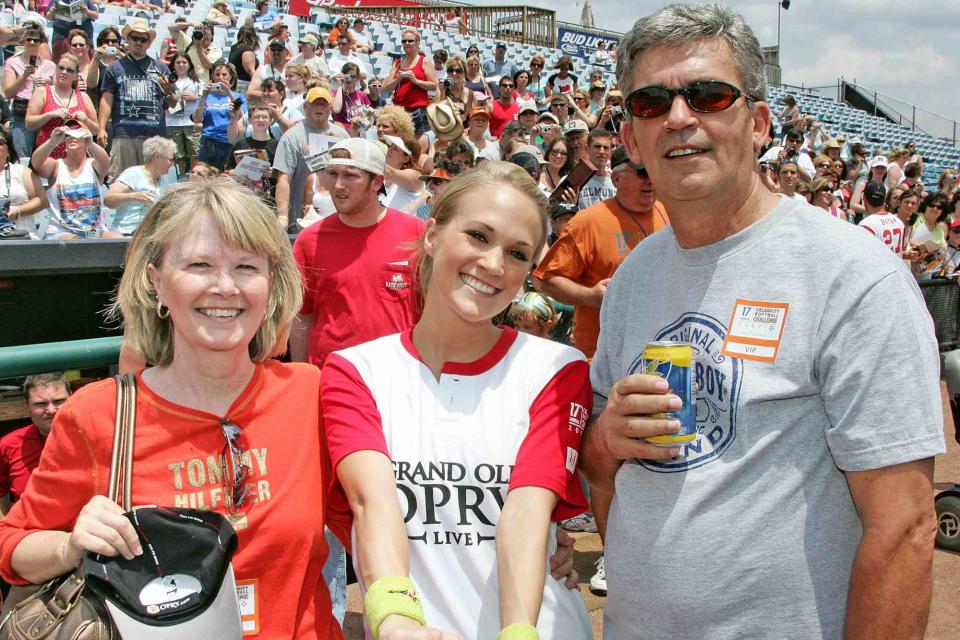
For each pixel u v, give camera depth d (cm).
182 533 161
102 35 945
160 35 1429
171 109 953
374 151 385
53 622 157
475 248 182
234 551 162
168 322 192
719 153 175
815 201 912
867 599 160
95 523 158
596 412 210
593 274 436
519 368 189
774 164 1013
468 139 975
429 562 176
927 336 162
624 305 207
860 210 1293
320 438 191
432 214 194
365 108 1107
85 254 323
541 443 180
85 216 634
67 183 629
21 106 811
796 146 1448
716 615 174
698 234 185
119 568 157
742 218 181
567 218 605
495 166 189
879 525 160
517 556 166
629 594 188
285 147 642
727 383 176
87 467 174
